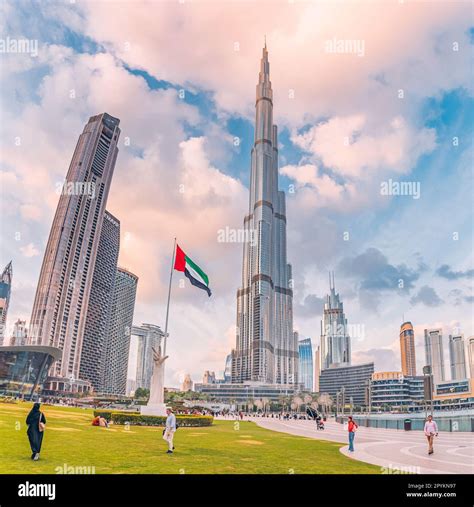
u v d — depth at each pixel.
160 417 40.00
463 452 25.27
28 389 161.62
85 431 29.53
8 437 22.16
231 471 16.36
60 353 173.38
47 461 16.47
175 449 22.22
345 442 31.16
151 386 43.53
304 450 24.12
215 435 33.44
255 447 25.00
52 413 51.03
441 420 51.53
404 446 28.64
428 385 49.25
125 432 30.92
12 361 160.12
